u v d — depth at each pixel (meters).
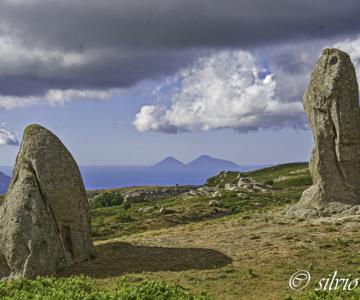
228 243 32.03
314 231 33.47
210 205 69.38
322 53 41.28
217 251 30.12
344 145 38.94
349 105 39.25
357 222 34.84
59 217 28.69
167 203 88.38
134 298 19.62
